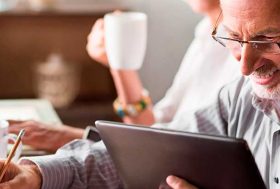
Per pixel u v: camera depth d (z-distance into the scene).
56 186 1.48
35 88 3.60
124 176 1.43
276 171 1.42
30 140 1.83
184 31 3.59
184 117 1.70
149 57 3.63
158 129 1.27
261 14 1.21
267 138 1.46
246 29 1.24
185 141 1.24
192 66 2.40
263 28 1.22
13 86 3.60
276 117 1.42
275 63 1.26
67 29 3.53
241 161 1.18
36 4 3.46
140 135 1.31
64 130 1.86
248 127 1.54
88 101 3.60
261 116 1.50
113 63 2.13
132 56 2.09
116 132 1.35
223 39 1.34
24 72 3.58
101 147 1.61
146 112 2.38
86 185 1.55
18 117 2.10
